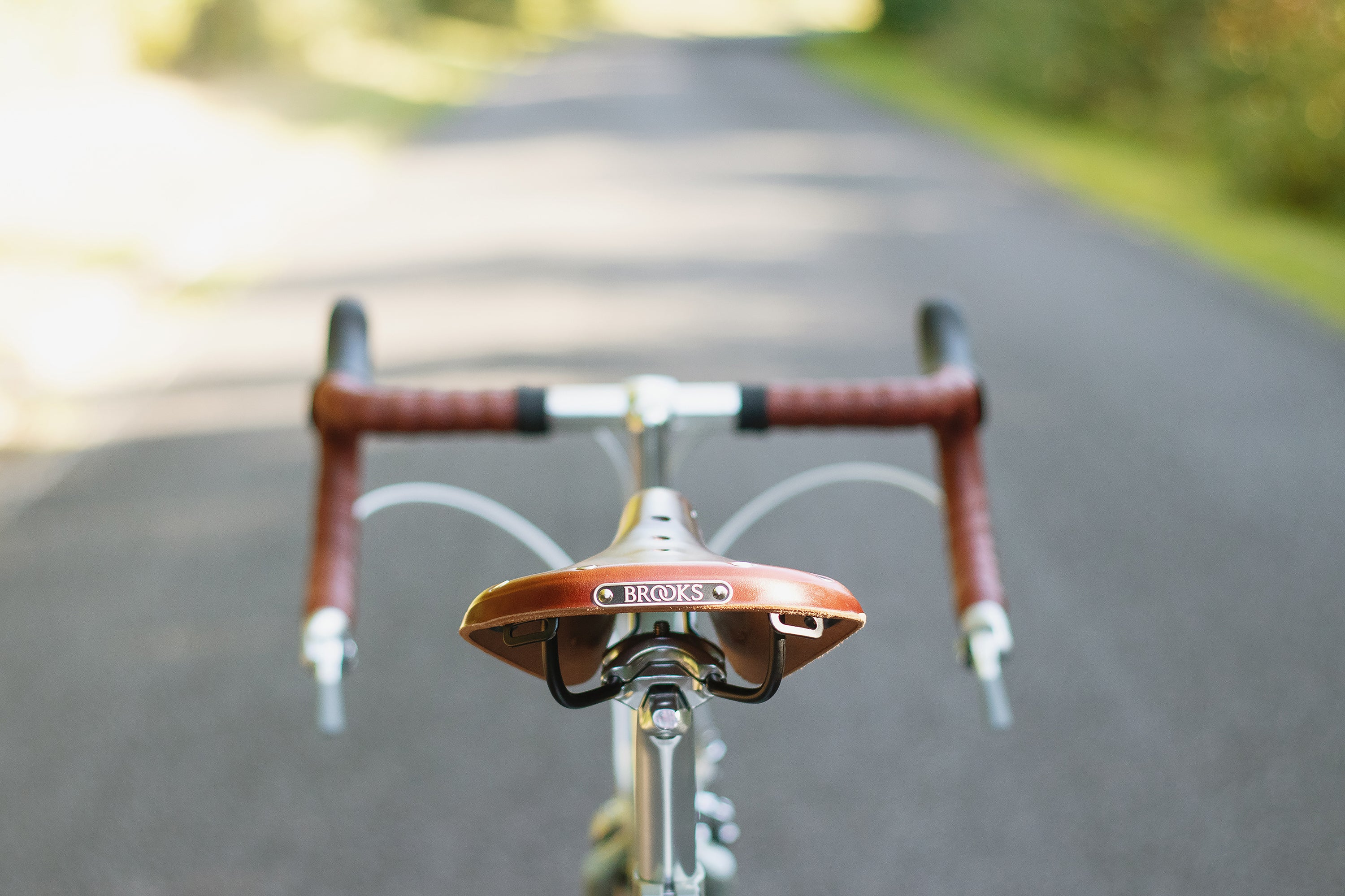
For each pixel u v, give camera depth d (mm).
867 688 3740
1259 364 6773
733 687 1229
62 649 4020
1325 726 3490
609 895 1823
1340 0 12031
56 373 6805
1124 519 4816
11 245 9070
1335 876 2908
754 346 7105
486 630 1174
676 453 1972
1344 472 5254
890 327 7512
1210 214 11625
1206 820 3113
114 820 3170
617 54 34250
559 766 3385
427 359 6902
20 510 5098
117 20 16797
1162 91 16734
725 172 13383
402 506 5012
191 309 8164
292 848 3062
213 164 13102
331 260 9469
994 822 3133
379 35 28250
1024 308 7949
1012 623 4078
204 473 5453
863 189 12430
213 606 4293
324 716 1771
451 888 2916
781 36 43188
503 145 15594
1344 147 11133
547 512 4898
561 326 7551
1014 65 19250
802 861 3002
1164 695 3662
